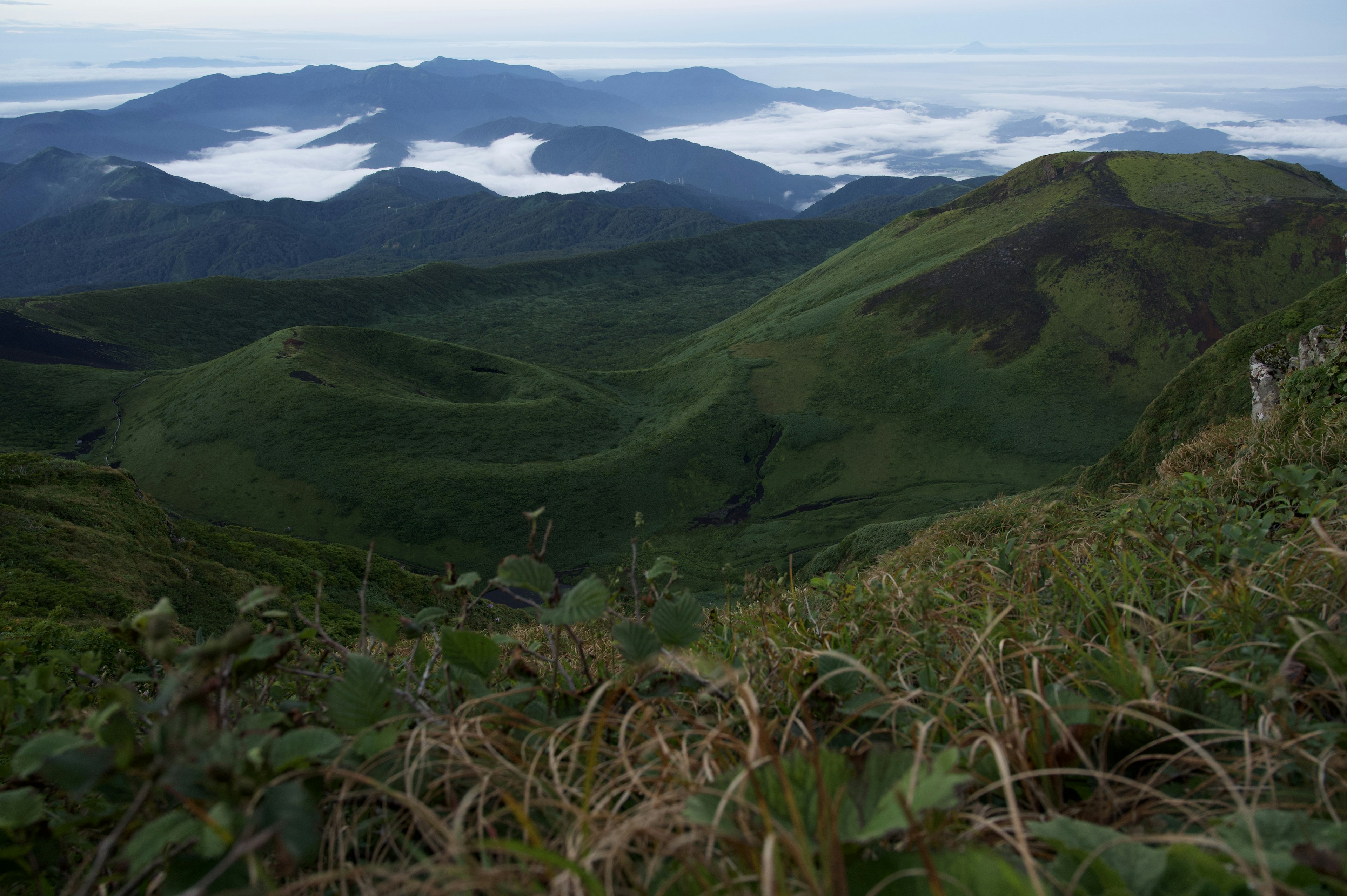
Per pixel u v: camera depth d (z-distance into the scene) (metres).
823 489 107.50
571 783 1.47
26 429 124.38
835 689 1.83
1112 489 5.80
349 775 1.28
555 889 1.06
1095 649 1.95
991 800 1.47
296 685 2.12
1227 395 31.88
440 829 1.18
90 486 35.69
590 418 122.62
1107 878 1.02
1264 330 34.06
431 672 2.16
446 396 130.50
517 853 1.04
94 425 126.62
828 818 1.08
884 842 1.27
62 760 1.21
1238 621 1.99
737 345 141.12
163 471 108.19
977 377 118.75
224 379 122.69
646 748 1.46
